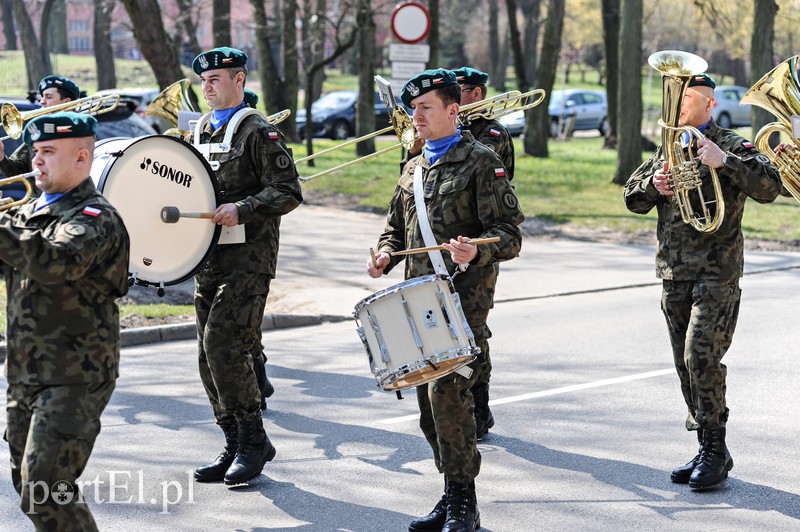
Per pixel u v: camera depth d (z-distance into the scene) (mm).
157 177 5406
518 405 7301
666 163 5668
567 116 37750
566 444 6445
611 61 29828
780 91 5742
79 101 6609
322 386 7906
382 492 5641
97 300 4031
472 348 4688
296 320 10258
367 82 25672
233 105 5934
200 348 5914
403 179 5207
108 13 41750
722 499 5496
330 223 16312
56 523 3904
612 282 12289
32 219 3955
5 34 59625
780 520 5203
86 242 3824
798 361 8469
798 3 31953
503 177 4934
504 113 7316
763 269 13227
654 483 5750
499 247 4805
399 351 4648
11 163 6535
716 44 43844
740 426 6734
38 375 3934
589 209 18219
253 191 5832
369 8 24281
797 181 5812
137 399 7480
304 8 28125
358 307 4797
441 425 4926
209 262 5781
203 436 6633
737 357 8609
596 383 7871
